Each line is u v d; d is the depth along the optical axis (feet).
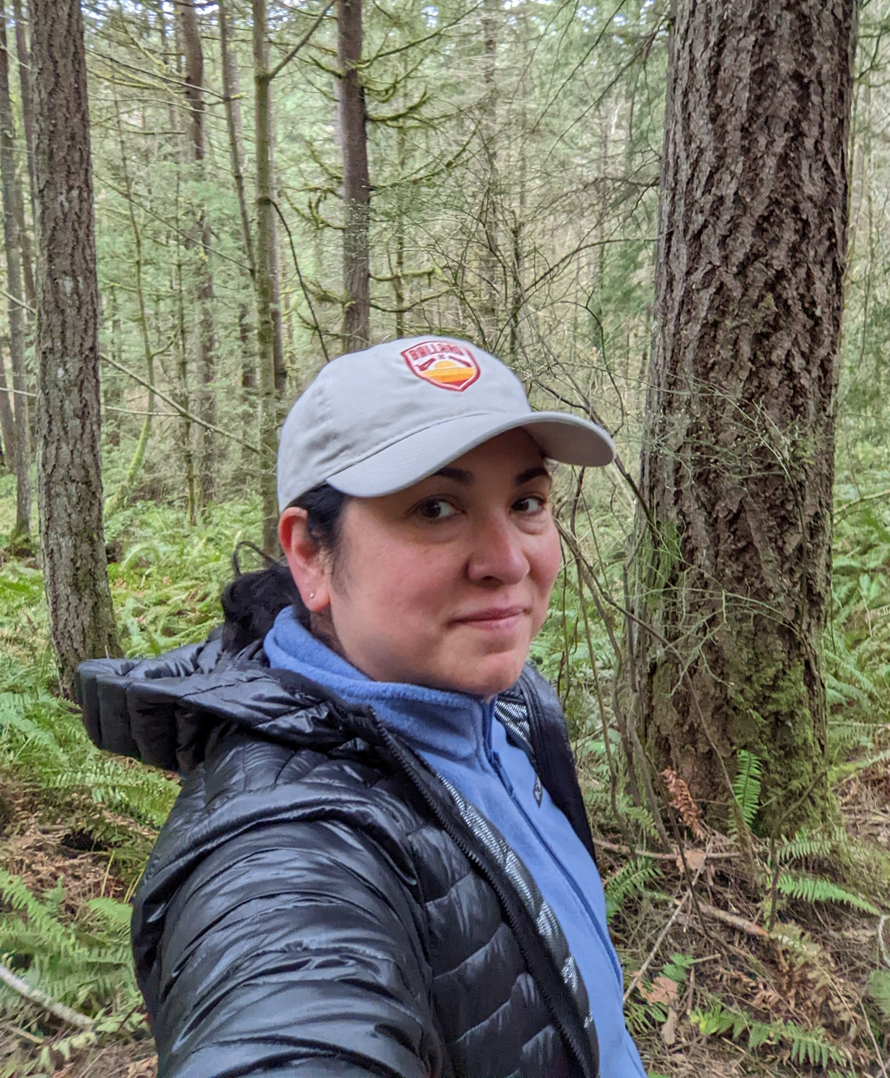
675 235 8.35
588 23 15.40
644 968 6.55
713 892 7.49
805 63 7.48
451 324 13.20
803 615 8.09
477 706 2.72
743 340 7.90
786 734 8.16
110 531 28.22
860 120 16.49
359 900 1.90
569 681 8.11
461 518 2.39
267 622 3.02
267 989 1.65
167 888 2.01
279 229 28.19
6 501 39.58
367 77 17.71
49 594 13.12
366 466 2.33
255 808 2.04
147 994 2.07
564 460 2.84
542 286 9.37
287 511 2.61
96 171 30.48
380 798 2.22
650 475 8.58
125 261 32.19
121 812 9.42
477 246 11.14
